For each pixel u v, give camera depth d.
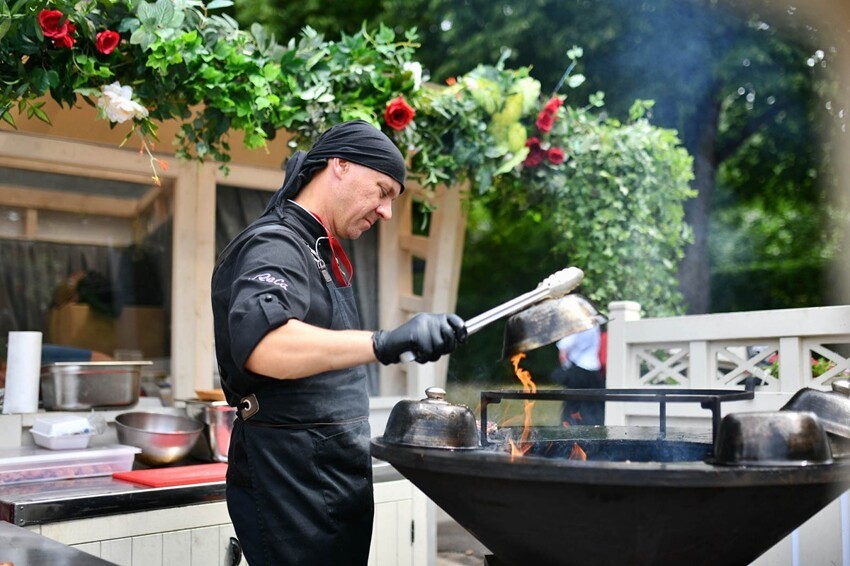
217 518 2.77
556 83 8.84
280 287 1.86
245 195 4.24
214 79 3.02
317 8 9.62
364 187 2.14
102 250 3.98
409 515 3.25
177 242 3.98
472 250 10.43
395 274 4.54
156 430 3.25
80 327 3.96
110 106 2.85
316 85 3.28
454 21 9.16
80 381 3.19
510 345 1.73
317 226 2.14
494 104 3.79
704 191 8.93
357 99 3.48
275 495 2.07
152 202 4.04
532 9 8.69
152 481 2.71
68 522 2.46
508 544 1.65
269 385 2.07
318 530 2.10
